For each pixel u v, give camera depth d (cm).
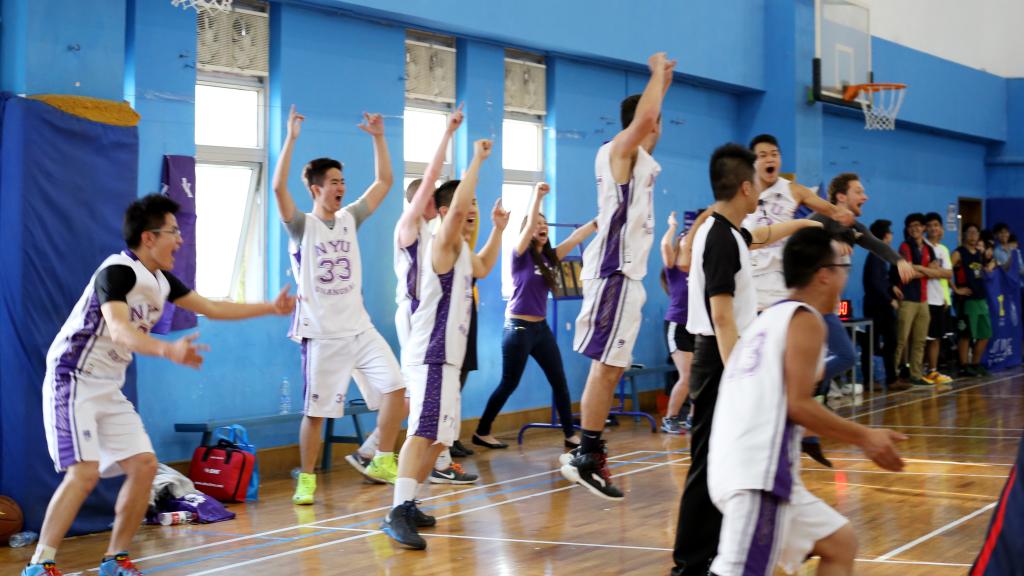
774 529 295
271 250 773
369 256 826
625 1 1041
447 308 518
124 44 635
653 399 1115
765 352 303
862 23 1352
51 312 567
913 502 605
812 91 1259
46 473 562
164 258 457
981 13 1836
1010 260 1538
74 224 579
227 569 480
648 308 1106
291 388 772
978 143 1811
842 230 585
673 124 1154
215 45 734
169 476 605
